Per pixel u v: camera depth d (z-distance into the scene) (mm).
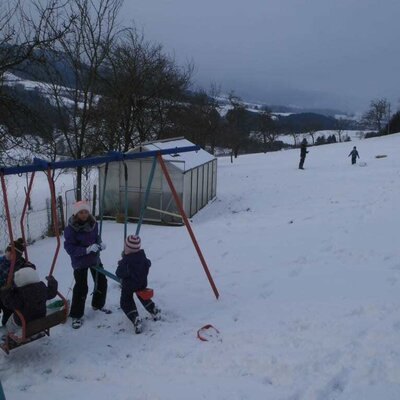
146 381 5094
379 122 100438
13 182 30906
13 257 5703
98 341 6148
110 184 18359
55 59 15461
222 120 62969
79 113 17391
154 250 11875
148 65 25031
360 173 26531
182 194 17609
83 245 6531
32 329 5445
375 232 11367
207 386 4863
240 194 23109
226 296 7617
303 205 17797
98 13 16875
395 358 5102
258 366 5195
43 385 5164
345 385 4719
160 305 7305
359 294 7199
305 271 8797
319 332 5871
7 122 13664
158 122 27312
